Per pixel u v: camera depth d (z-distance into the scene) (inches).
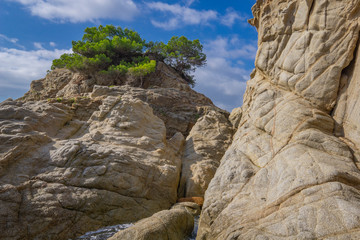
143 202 529.3
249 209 335.3
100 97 896.9
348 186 285.0
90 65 1717.5
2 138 471.5
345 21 430.0
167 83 1827.0
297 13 491.2
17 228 388.8
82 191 472.1
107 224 470.0
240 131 528.4
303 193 294.5
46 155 505.0
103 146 565.9
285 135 408.2
